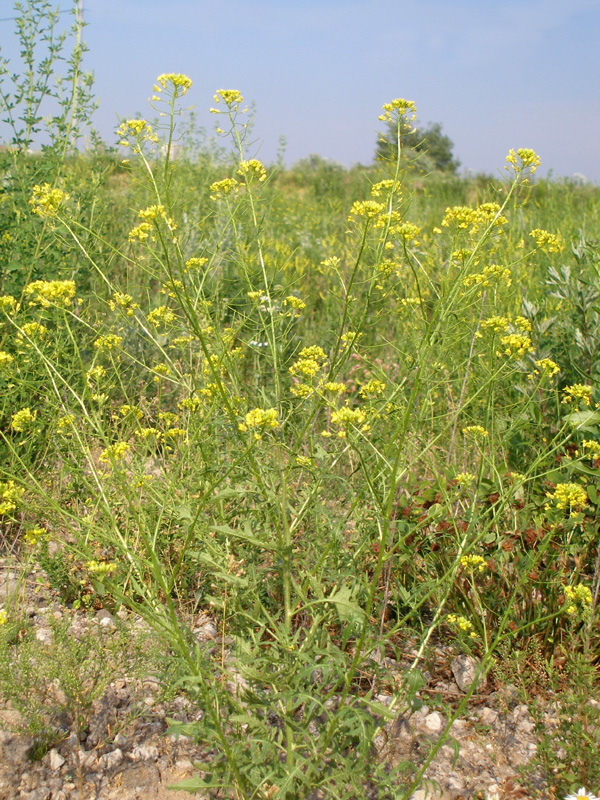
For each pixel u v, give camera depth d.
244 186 2.72
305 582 2.04
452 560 2.61
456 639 2.45
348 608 1.79
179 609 2.71
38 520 3.01
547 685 2.43
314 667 1.69
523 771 2.04
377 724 2.25
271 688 2.03
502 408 3.33
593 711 1.98
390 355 3.98
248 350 3.60
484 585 2.64
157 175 2.51
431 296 3.62
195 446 2.78
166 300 4.54
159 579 1.66
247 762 1.74
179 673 1.94
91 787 1.98
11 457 2.96
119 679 2.35
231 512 2.44
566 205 7.35
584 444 2.26
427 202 9.38
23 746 2.05
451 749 2.20
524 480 2.14
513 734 2.26
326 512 2.05
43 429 3.28
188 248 4.09
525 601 2.58
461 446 3.31
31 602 2.68
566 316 3.99
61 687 2.06
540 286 4.67
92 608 2.57
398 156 2.39
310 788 1.80
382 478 2.19
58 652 2.11
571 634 2.24
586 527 2.64
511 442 3.32
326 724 1.98
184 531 2.62
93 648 2.16
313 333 5.02
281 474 2.12
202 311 2.70
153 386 4.29
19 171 4.07
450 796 2.02
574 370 3.52
